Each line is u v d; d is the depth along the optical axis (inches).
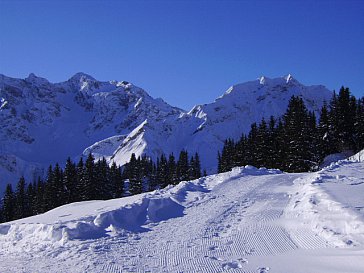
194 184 1298.0
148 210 975.0
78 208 1264.8
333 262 533.0
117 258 665.0
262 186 1217.4
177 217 956.0
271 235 740.0
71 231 832.3
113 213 911.0
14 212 3796.8
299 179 1270.9
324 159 2618.1
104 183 3302.2
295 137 2511.1
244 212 938.7
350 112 2677.2
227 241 727.7
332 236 666.8
